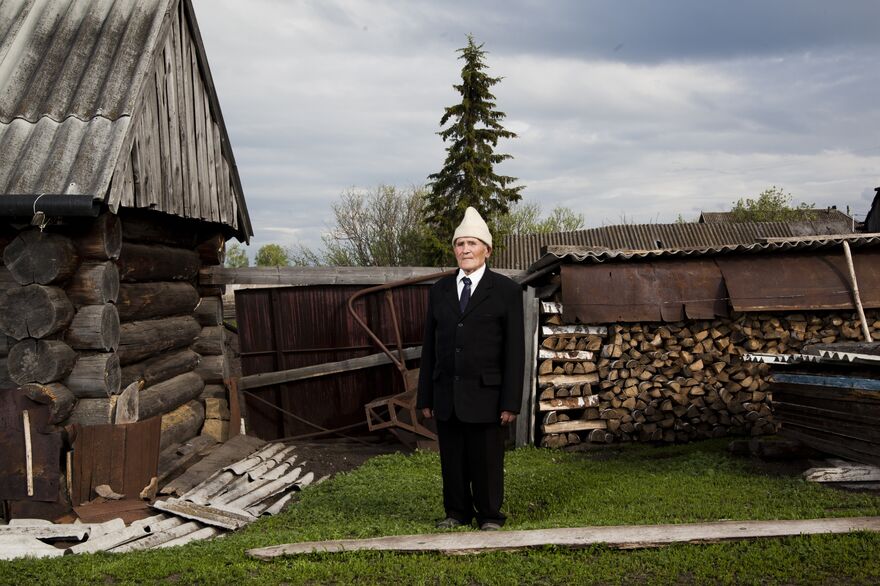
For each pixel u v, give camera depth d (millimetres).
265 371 10633
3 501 5953
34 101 6820
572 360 9445
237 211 10531
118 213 6996
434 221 35531
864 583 3992
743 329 9453
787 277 9461
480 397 5293
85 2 7746
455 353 5328
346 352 10625
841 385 6812
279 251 45281
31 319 6016
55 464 5969
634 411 9445
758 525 4836
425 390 5621
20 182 6051
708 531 4715
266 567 4395
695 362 9523
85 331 6309
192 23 8508
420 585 4074
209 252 10039
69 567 4602
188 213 8305
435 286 5617
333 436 10641
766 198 49219
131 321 7621
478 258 5406
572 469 7820
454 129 35406
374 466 8383
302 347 10633
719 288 9492
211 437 9180
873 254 9633
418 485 7102
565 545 4555
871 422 6430
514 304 5383
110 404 6414
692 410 9430
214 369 9820
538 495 6582
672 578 4125
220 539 5344
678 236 37500
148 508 6191
